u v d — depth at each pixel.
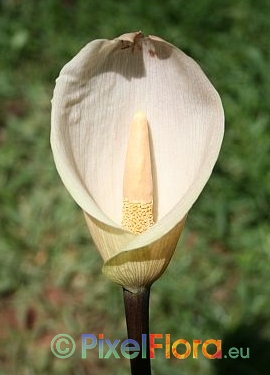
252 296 0.92
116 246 0.44
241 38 1.18
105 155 0.50
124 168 0.50
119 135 0.50
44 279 0.96
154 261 0.45
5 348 0.90
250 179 1.01
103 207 0.50
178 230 0.45
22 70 1.19
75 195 0.44
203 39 1.19
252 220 0.99
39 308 0.94
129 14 1.22
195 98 0.48
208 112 0.48
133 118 0.48
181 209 0.43
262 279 0.94
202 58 1.16
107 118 0.49
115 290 0.94
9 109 1.15
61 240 0.99
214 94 0.46
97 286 0.94
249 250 0.96
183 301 0.92
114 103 0.49
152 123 0.50
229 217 1.00
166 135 0.50
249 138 1.05
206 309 0.91
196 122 0.48
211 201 1.00
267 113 1.08
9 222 1.01
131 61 0.48
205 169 0.44
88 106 0.48
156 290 0.92
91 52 0.46
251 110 1.09
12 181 1.04
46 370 0.88
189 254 0.96
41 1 1.26
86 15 1.23
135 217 0.48
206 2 1.21
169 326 0.90
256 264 0.95
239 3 1.22
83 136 0.48
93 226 0.45
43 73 1.19
